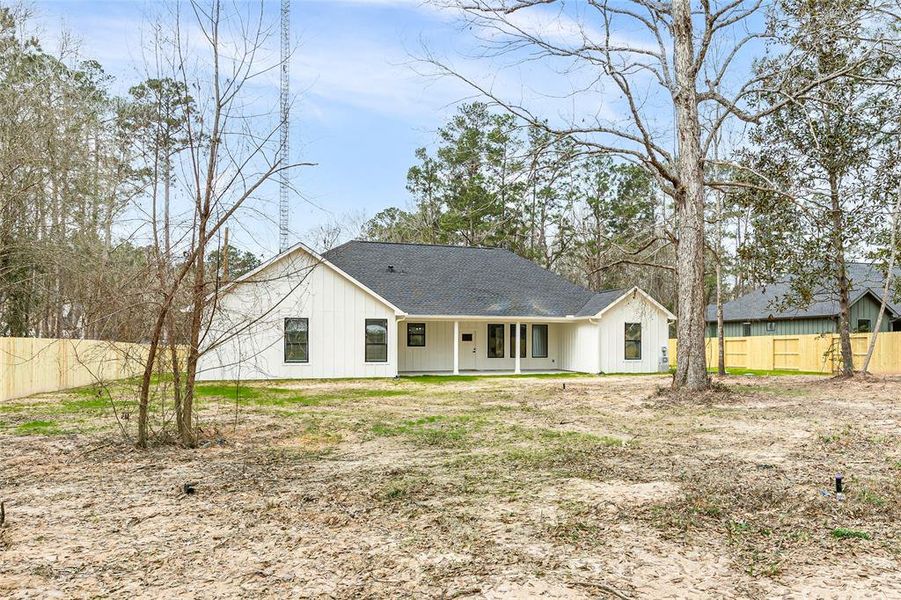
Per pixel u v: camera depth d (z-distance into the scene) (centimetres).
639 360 2534
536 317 2498
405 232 4684
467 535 482
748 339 2838
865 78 1296
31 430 1000
